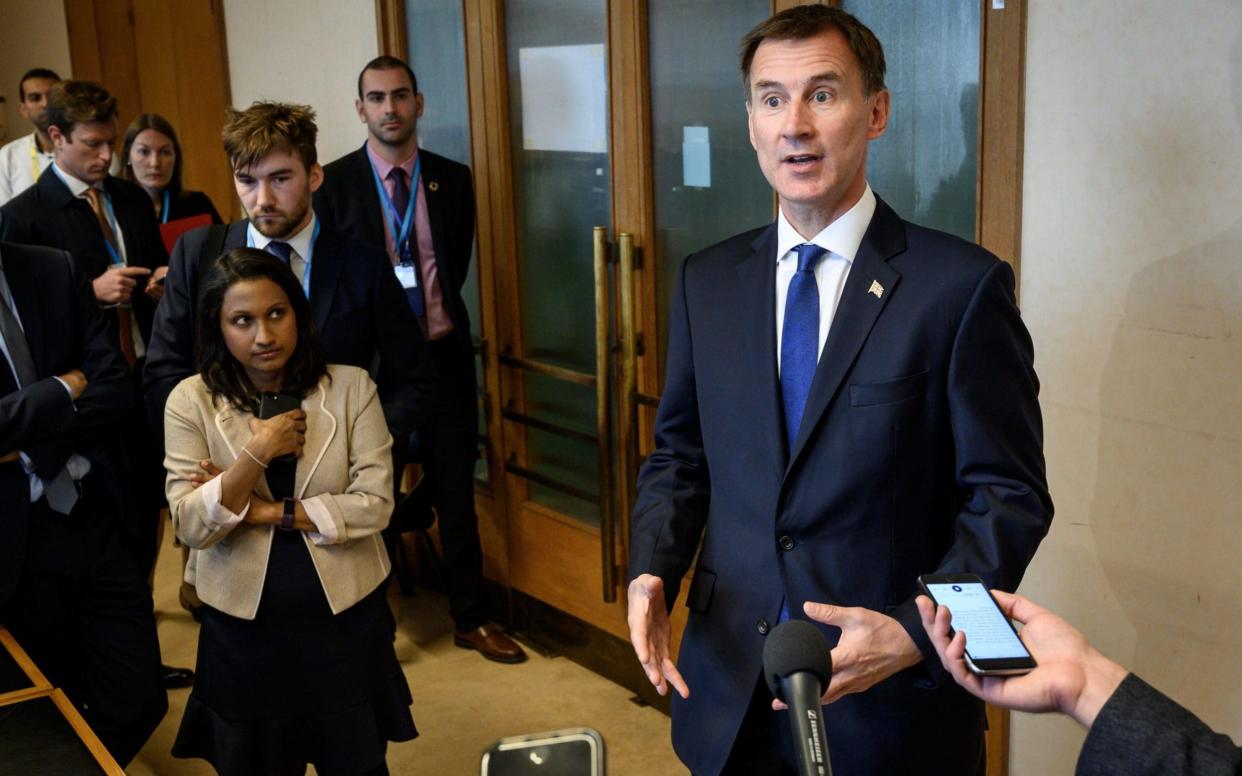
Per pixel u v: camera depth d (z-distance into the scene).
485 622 3.67
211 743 2.40
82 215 3.38
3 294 2.47
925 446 1.64
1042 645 1.08
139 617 2.70
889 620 1.49
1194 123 1.96
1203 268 1.98
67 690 2.67
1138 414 2.12
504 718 3.27
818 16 1.61
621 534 3.17
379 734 2.42
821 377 1.65
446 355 3.47
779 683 1.10
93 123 3.30
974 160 2.32
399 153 3.39
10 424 2.38
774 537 1.69
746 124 2.75
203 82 5.05
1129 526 2.16
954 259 1.64
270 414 2.28
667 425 1.89
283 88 4.45
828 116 1.61
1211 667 2.08
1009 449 1.60
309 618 2.29
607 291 3.06
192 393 2.32
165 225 3.33
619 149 3.05
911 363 1.62
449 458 3.51
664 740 3.13
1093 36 2.07
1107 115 2.07
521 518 3.68
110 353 2.57
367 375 2.45
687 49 2.85
